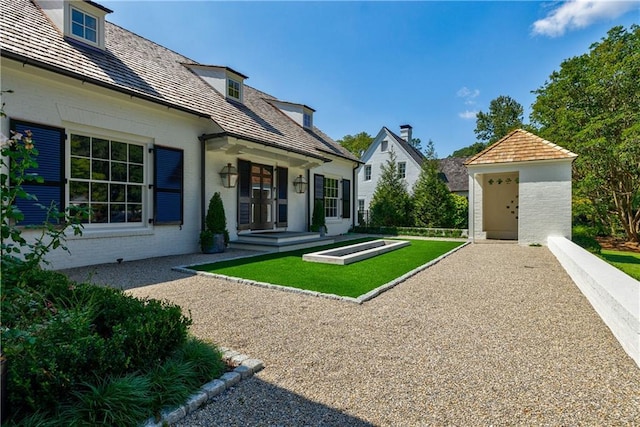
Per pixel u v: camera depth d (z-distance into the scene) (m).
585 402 2.42
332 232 16.86
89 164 7.32
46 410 2.00
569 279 6.55
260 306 4.65
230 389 2.57
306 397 2.48
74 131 7.03
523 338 3.62
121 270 6.90
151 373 2.42
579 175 15.86
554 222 11.81
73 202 7.04
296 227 13.87
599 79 14.42
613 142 13.11
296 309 4.54
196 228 9.70
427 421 2.21
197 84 11.09
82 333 2.47
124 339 2.41
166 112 8.71
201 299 4.95
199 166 9.73
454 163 29.31
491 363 3.03
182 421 2.16
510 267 7.86
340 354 3.21
